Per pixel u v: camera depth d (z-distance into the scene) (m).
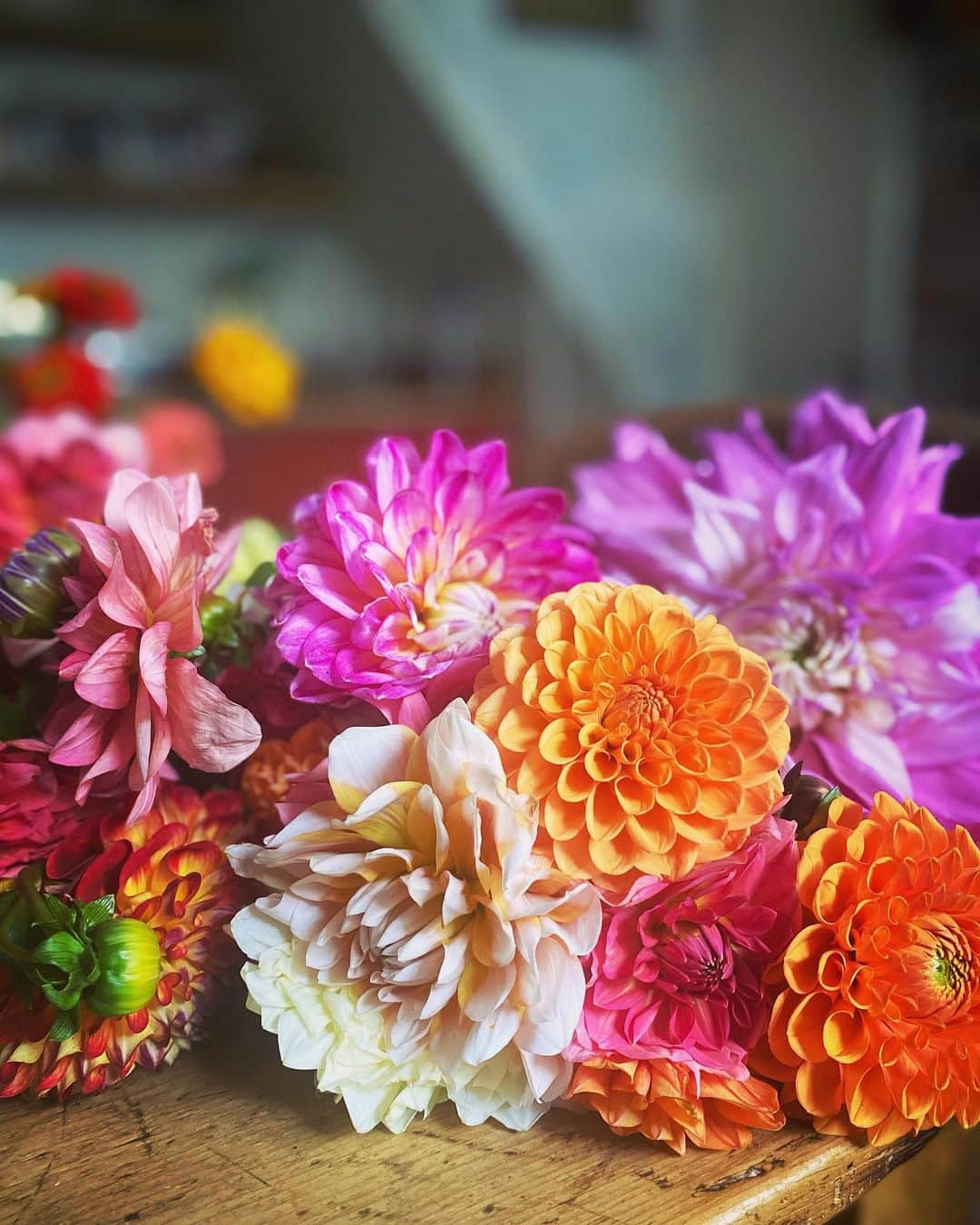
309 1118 0.44
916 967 0.40
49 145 2.88
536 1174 0.41
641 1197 0.40
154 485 0.43
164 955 0.44
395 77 2.92
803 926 0.42
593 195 3.15
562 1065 0.41
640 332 3.28
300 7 3.02
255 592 0.50
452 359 3.00
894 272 3.24
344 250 3.43
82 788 0.44
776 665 0.51
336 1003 0.41
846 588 0.50
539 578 0.49
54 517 0.66
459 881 0.39
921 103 3.13
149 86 3.19
